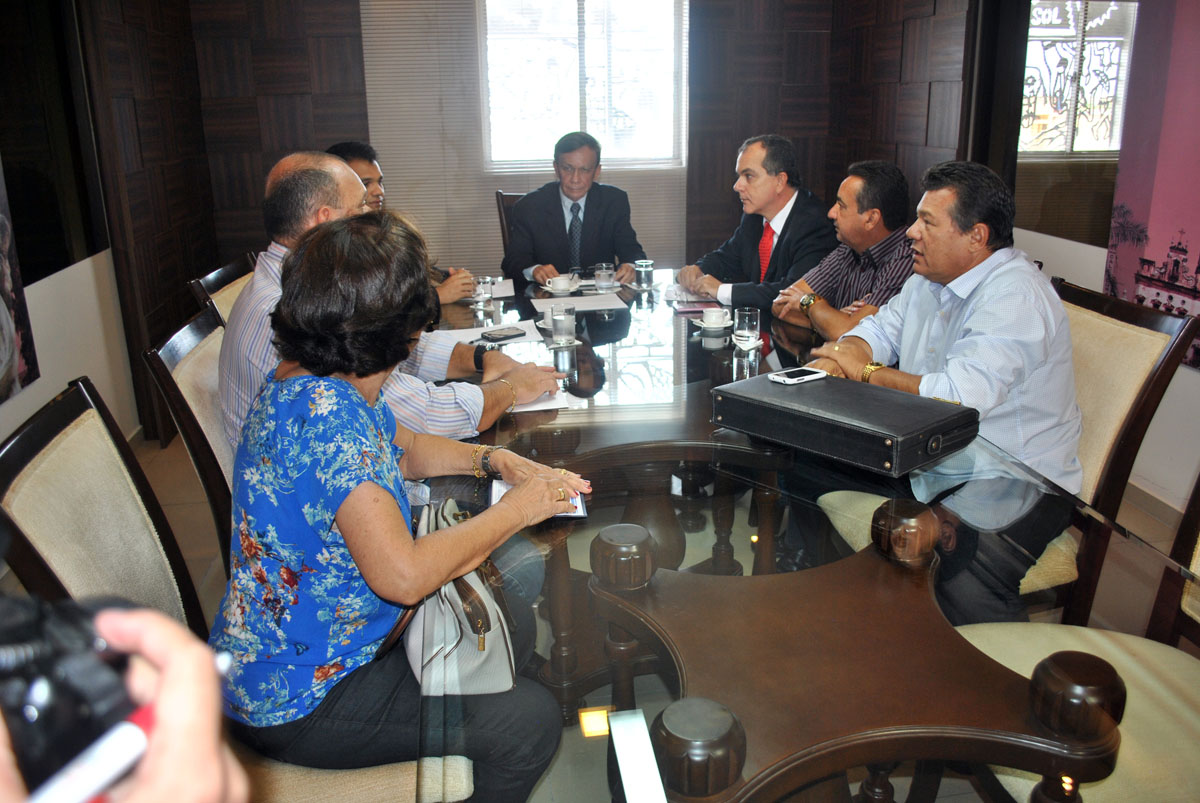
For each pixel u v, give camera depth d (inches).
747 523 55.2
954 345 79.8
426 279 48.3
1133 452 74.5
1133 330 75.9
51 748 11.9
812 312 104.0
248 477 47.1
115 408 151.2
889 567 50.1
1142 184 121.3
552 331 98.3
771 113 210.4
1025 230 151.3
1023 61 146.6
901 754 35.2
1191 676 42.2
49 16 134.7
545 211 150.2
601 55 212.8
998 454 67.2
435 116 209.5
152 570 54.4
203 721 13.4
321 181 70.5
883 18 182.9
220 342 79.7
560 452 66.1
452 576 48.2
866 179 108.8
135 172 156.1
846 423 61.8
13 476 45.4
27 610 13.3
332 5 198.4
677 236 225.0
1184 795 34.7
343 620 49.0
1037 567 51.3
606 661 41.9
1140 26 120.1
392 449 52.7
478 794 38.2
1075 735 36.5
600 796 34.3
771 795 33.0
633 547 48.6
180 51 186.4
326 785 48.9
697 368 86.7
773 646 42.1
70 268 136.8
